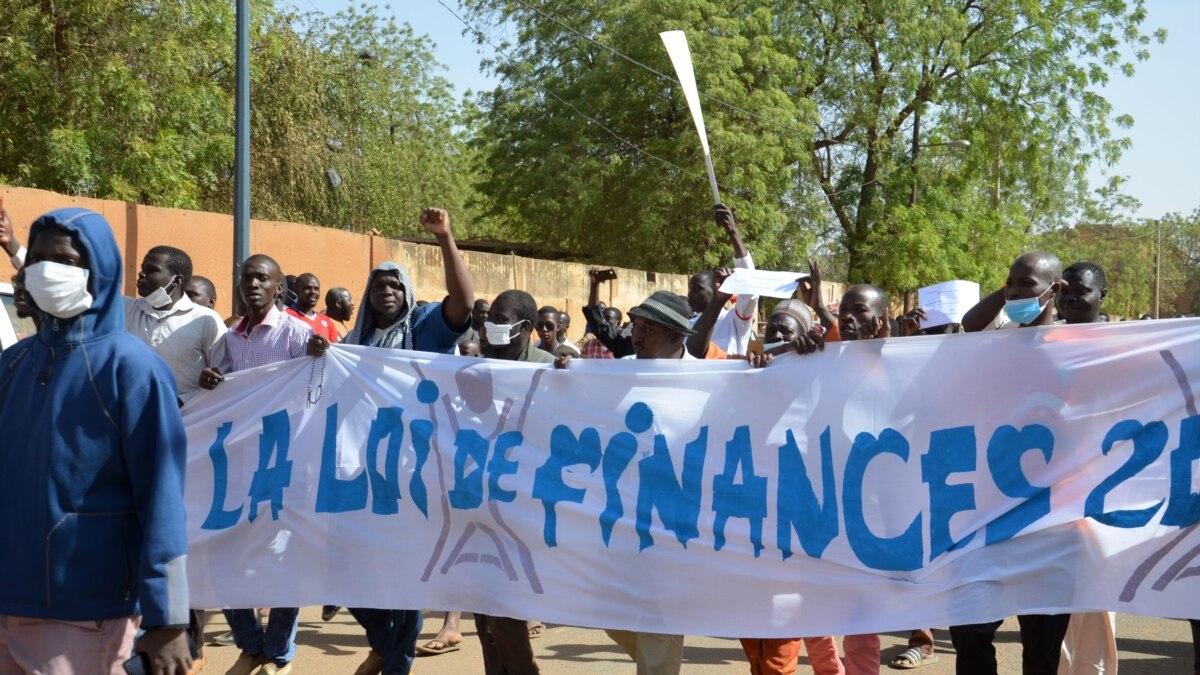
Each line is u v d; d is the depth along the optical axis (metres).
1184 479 4.63
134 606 3.41
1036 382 4.80
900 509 4.86
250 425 5.39
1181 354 4.69
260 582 5.29
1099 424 4.74
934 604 4.76
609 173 30.08
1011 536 4.73
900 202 33.59
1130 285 78.56
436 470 5.21
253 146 21.50
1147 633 7.72
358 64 27.66
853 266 34.56
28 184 16.44
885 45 32.16
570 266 21.03
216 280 13.80
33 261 3.32
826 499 4.91
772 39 30.42
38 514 3.30
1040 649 4.83
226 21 18.30
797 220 31.41
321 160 22.73
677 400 5.09
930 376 4.90
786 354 5.02
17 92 16.56
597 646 7.21
